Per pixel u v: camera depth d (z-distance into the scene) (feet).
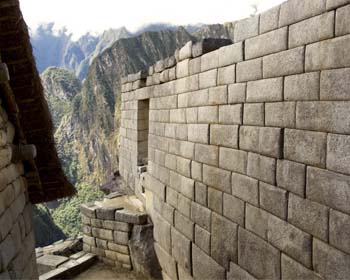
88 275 32.60
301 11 13.88
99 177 249.55
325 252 13.16
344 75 12.16
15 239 14.83
